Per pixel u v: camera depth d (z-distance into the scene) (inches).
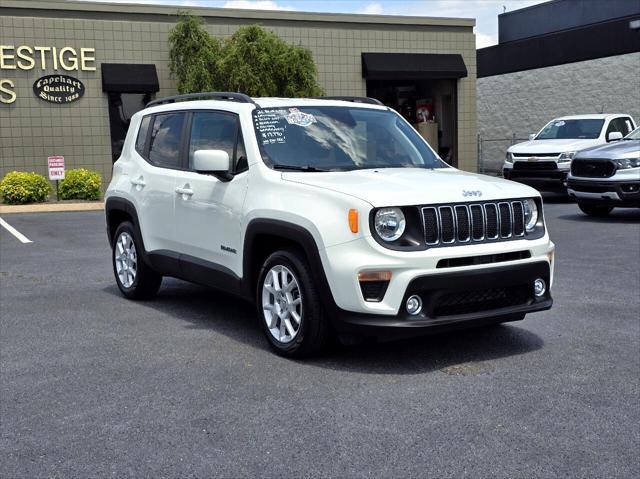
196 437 162.2
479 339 235.9
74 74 825.5
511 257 211.3
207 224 249.8
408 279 194.5
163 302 298.0
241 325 258.8
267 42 820.0
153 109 300.7
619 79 1027.9
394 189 202.8
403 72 946.7
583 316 263.9
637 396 183.6
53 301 301.0
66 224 580.1
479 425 166.4
